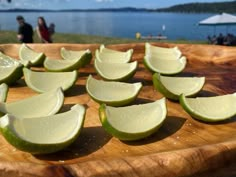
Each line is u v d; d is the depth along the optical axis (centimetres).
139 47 34
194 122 18
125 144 16
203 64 31
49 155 14
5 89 20
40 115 18
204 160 13
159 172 12
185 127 17
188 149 13
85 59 26
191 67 30
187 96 21
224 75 27
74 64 26
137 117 17
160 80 21
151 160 12
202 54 32
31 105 19
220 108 19
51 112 18
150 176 12
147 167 12
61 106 19
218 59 31
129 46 34
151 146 15
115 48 33
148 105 17
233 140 14
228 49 31
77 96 23
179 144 16
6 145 15
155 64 27
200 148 13
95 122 18
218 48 32
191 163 13
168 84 22
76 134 15
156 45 34
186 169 13
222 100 19
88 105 21
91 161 12
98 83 22
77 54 31
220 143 13
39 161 14
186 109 19
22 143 14
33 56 30
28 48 32
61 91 19
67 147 15
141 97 23
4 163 12
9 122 14
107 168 12
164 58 28
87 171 12
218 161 13
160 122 16
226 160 13
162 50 31
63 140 14
